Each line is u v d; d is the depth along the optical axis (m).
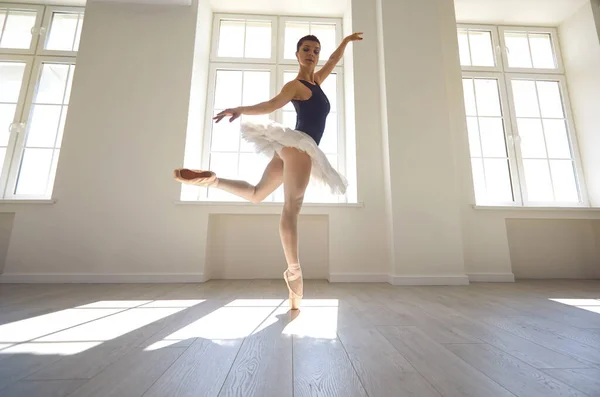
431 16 2.60
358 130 2.55
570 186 2.87
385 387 0.56
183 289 1.90
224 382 0.58
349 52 2.81
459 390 0.55
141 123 2.45
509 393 0.54
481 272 2.46
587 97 2.89
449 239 2.26
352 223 2.40
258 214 2.44
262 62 2.99
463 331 0.97
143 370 0.64
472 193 2.57
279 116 2.83
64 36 2.87
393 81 2.47
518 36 3.23
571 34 3.06
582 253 2.79
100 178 2.33
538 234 2.81
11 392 0.53
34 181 2.54
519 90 3.06
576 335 0.93
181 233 2.30
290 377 0.60
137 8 2.65
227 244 2.57
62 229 2.24
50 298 1.57
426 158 2.36
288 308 1.33
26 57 2.75
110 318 1.14
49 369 0.65
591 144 2.84
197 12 2.68
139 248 2.26
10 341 0.85
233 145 2.84
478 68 3.06
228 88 2.96
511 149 2.87
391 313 1.24
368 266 2.35
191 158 2.57
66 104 2.70
